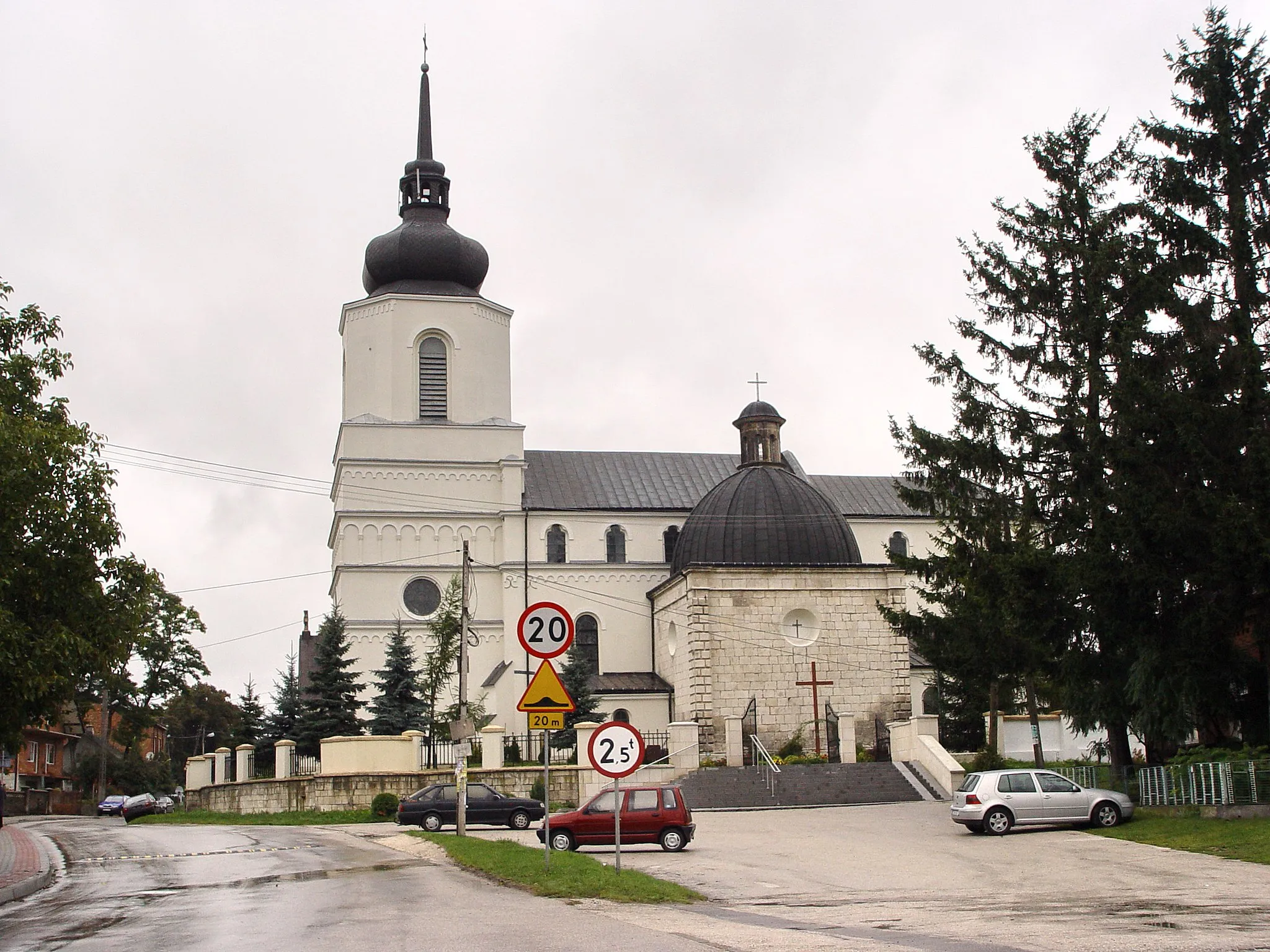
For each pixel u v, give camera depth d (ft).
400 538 213.25
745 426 215.72
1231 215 111.24
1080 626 113.29
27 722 86.07
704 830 124.36
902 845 105.09
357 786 164.96
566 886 69.05
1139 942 49.49
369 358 216.54
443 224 223.30
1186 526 101.35
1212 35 113.60
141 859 107.45
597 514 222.69
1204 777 107.14
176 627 246.88
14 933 59.77
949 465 129.08
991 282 127.75
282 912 63.36
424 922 57.00
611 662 218.18
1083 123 127.13
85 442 84.02
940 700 204.54
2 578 76.43
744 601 195.00
